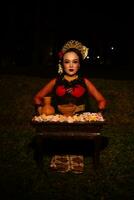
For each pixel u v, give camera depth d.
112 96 3.94
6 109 3.58
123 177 2.15
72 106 2.21
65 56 2.43
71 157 2.41
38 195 1.93
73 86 2.42
